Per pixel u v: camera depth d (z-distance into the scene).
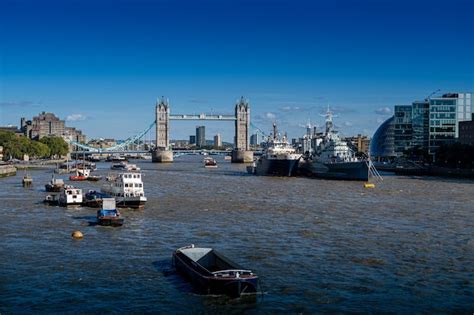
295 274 81.31
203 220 127.50
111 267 85.12
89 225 120.75
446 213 139.38
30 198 174.00
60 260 89.12
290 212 140.75
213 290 71.94
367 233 110.75
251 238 106.00
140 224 122.00
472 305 69.12
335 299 71.06
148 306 68.69
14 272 82.12
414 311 67.12
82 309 67.56
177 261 82.12
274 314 66.38
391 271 82.94
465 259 89.81
